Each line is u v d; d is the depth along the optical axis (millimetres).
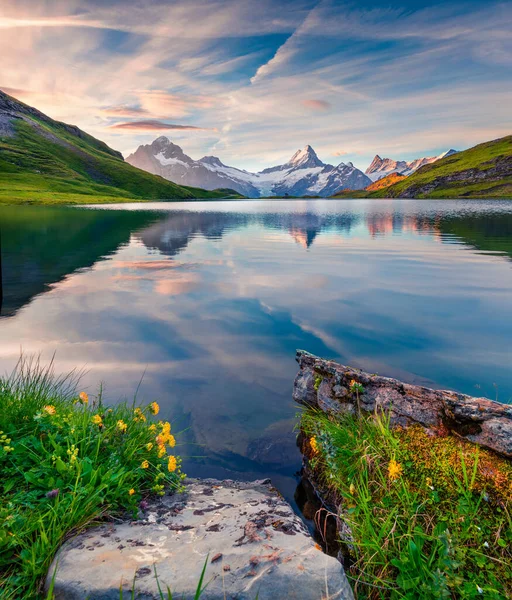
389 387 5246
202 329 11344
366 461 4129
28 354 9320
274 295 15586
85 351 9578
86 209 92750
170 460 4016
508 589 2775
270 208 124188
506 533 3121
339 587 2568
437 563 2975
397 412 4855
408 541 3146
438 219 60156
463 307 13523
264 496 4395
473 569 2932
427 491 3660
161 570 2650
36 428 4074
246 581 2555
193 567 2686
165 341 10320
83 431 4141
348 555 3793
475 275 18984
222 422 6598
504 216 62969
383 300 14672
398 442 4344
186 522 3465
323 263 23188
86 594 2432
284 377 8266
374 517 3562
